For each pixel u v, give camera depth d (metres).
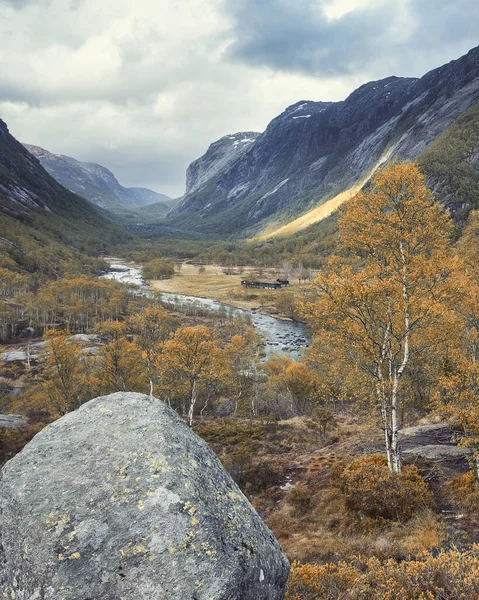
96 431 5.93
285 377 50.16
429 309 16.06
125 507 4.47
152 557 4.01
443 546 10.12
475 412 14.84
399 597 6.92
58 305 122.06
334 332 17.94
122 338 48.75
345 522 13.91
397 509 13.45
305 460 23.94
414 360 19.06
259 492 20.22
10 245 188.38
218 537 4.28
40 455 5.50
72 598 3.73
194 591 3.79
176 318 118.56
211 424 43.38
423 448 19.64
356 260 18.91
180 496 4.59
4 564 4.24
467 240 40.69
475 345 20.34
